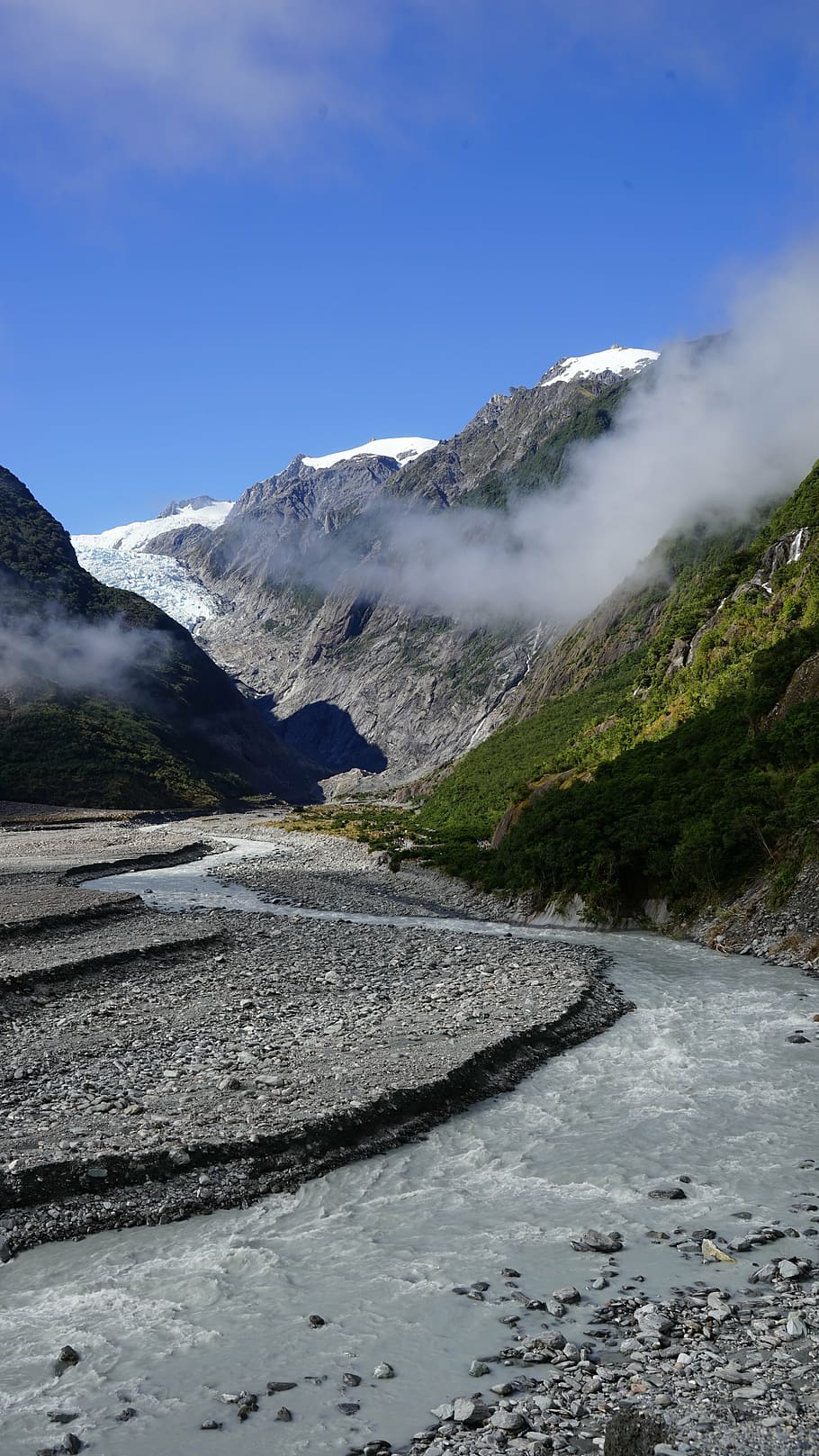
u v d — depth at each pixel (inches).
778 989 1318.9
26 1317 522.6
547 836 2258.9
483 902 2401.6
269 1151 725.9
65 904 1925.4
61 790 7180.1
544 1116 840.3
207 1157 706.8
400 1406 434.6
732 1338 479.2
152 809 7406.5
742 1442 390.9
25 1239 611.8
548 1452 392.2
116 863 3459.6
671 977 1421.0
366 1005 1202.0
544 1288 541.0
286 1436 414.9
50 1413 433.4
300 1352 481.4
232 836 5452.8
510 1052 1001.5
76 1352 482.9
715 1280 542.0
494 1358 471.8
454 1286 545.3
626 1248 585.9
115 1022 1097.4
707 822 1823.3
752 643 2967.5
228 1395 444.1
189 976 1371.8
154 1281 561.0
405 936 1790.1
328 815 6540.4
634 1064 983.0
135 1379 460.8
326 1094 830.5
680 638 3718.0
